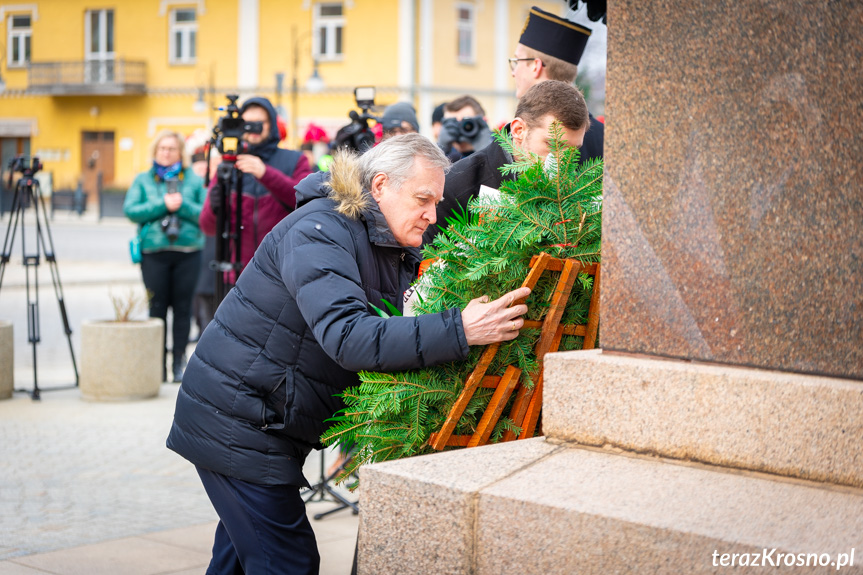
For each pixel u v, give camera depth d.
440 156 2.51
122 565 3.75
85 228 28.25
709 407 1.85
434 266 2.42
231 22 33.62
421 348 2.20
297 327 2.44
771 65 1.83
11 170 7.37
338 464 4.85
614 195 2.04
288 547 2.53
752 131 1.86
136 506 4.64
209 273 8.42
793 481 1.76
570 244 2.39
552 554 1.76
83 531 4.21
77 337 10.42
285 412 2.45
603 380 1.99
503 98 33.50
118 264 18.53
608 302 2.06
